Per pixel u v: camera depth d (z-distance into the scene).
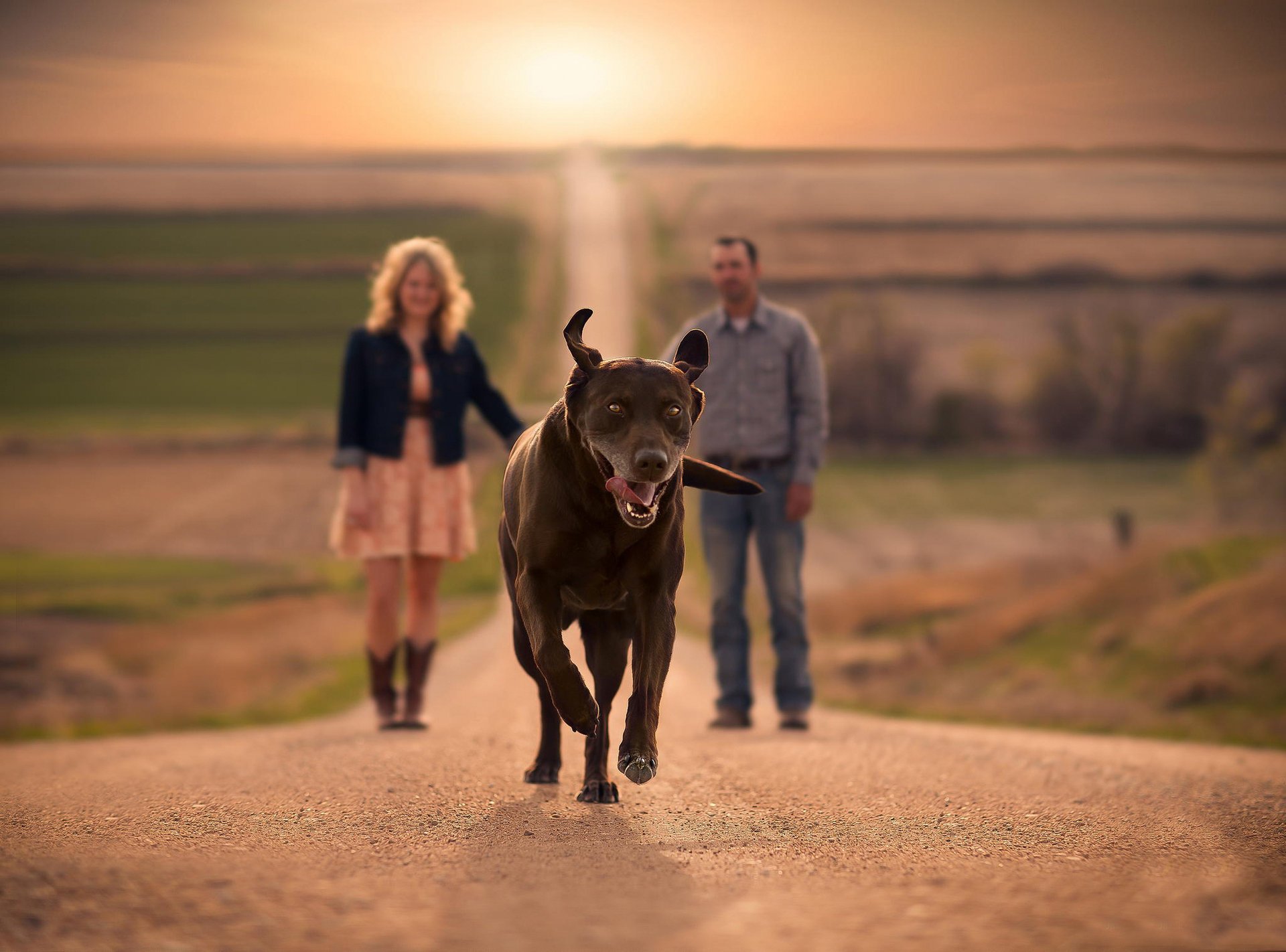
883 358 59.97
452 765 5.05
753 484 4.58
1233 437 43.00
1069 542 37.97
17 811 3.94
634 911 2.62
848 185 101.31
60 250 86.69
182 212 96.69
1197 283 69.38
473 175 113.19
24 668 20.16
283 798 4.17
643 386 3.65
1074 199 89.75
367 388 6.70
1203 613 16.97
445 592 31.00
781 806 4.10
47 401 59.84
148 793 4.34
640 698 3.81
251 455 50.12
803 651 7.21
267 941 2.38
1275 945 2.33
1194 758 6.39
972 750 5.75
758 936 2.43
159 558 35.03
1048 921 2.52
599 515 3.84
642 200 101.94
